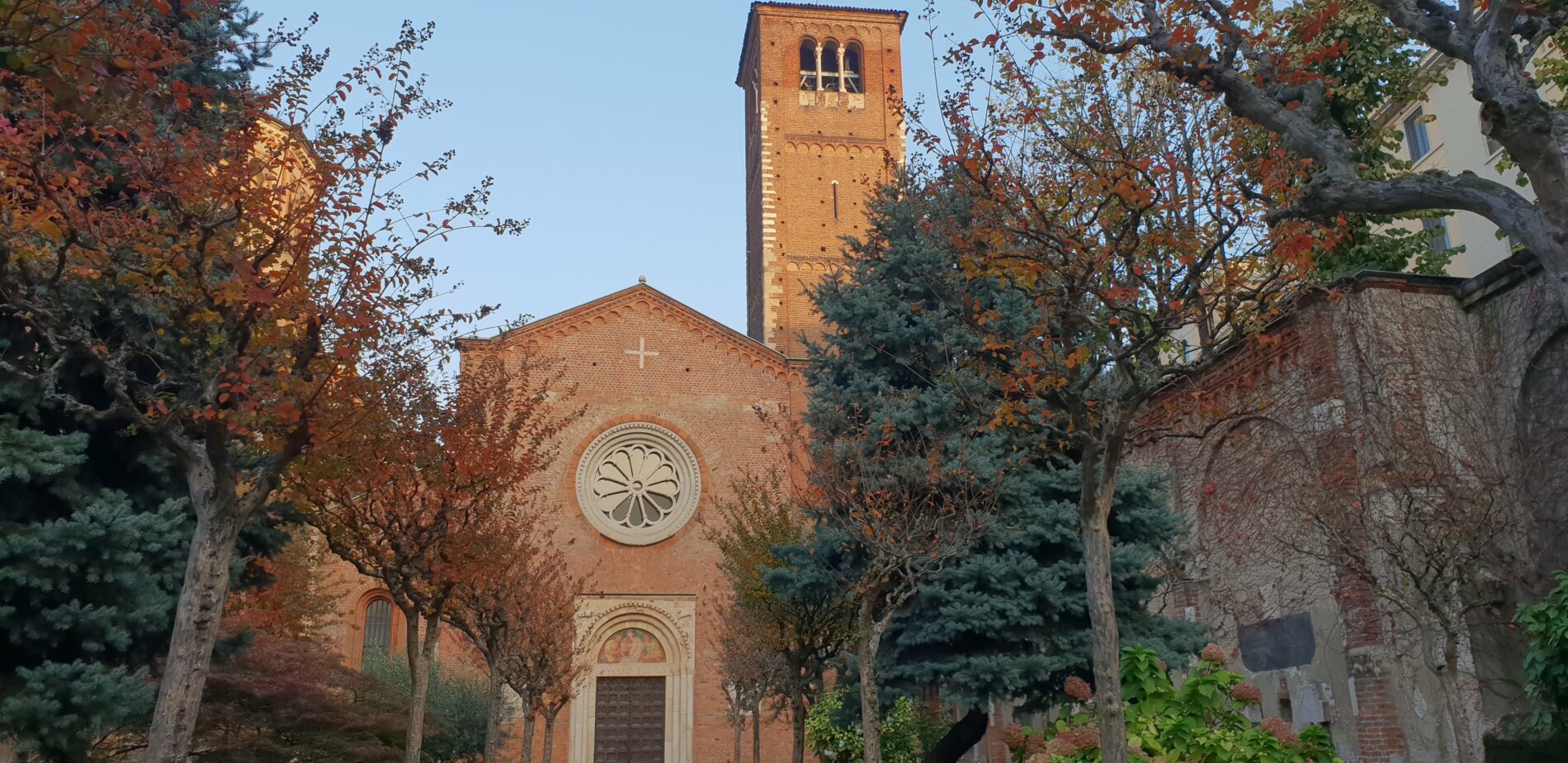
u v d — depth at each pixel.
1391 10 11.34
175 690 10.30
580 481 41.31
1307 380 19.69
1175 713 12.05
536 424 22.02
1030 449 19.52
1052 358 12.20
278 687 20.67
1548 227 9.70
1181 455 23.41
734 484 34.41
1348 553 16.27
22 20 9.46
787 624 23.58
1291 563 19.92
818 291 23.36
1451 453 17.95
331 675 23.25
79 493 15.83
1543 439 17.44
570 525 40.72
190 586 10.71
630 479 42.06
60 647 15.16
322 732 21.81
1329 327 19.27
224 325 11.73
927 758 21.25
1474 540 15.65
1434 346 18.55
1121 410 11.78
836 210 53.16
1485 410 18.34
